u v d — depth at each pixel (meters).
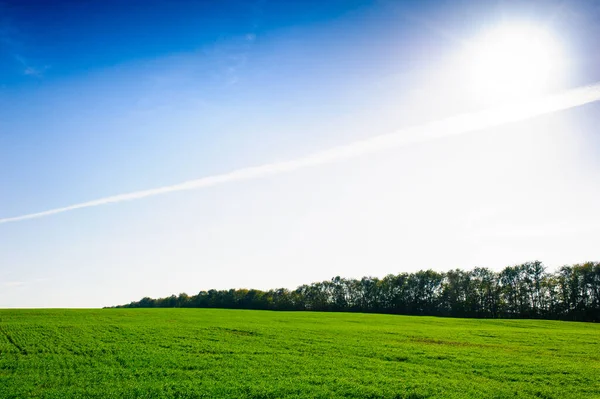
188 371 31.72
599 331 69.31
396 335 56.41
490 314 137.00
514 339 54.47
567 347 47.69
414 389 27.31
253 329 59.25
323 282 178.25
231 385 27.62
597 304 118.75
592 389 28.28
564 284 125.69
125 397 24.39
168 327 60.03
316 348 43.50
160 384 27.47
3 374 30.39
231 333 54.53
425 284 153.75
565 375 32.28
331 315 100.56
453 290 146.75
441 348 45.09
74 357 36.66
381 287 162.62
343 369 33.09
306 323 73.69
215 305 180.75
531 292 133.38
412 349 43.78
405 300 153.75
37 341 45.50
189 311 102.88
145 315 84.88
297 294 178.12
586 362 38.41
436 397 25.58
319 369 32.97
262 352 40.53
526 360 38.38
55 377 29.28
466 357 39.44
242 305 174.12
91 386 26.98
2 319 72.00
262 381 28.67
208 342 46.03
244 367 33.41
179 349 41.25
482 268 145.50
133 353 38.34
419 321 87.19
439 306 146.88
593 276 120.75
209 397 24.88
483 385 28.80
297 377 30.00
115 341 45.81
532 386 28.69
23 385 26.77
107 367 32.56
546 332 64.50
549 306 128.50
